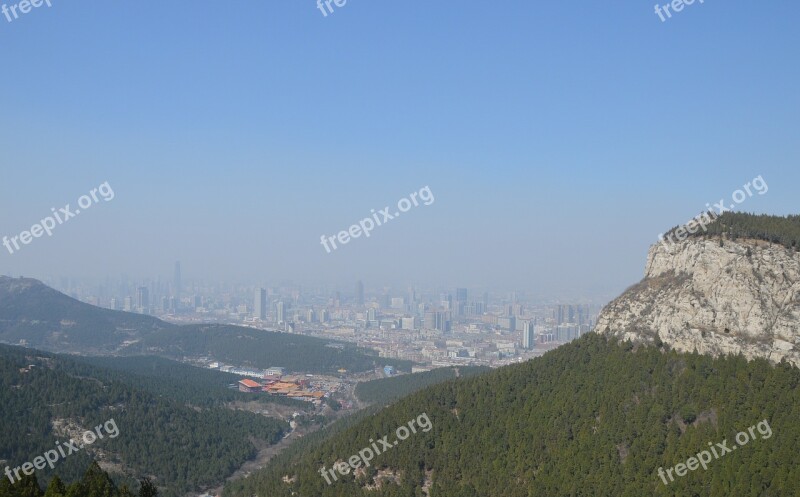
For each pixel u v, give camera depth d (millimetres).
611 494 169000
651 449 175250
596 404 198750
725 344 196875
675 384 191000
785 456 156875
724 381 184250
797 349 186250
